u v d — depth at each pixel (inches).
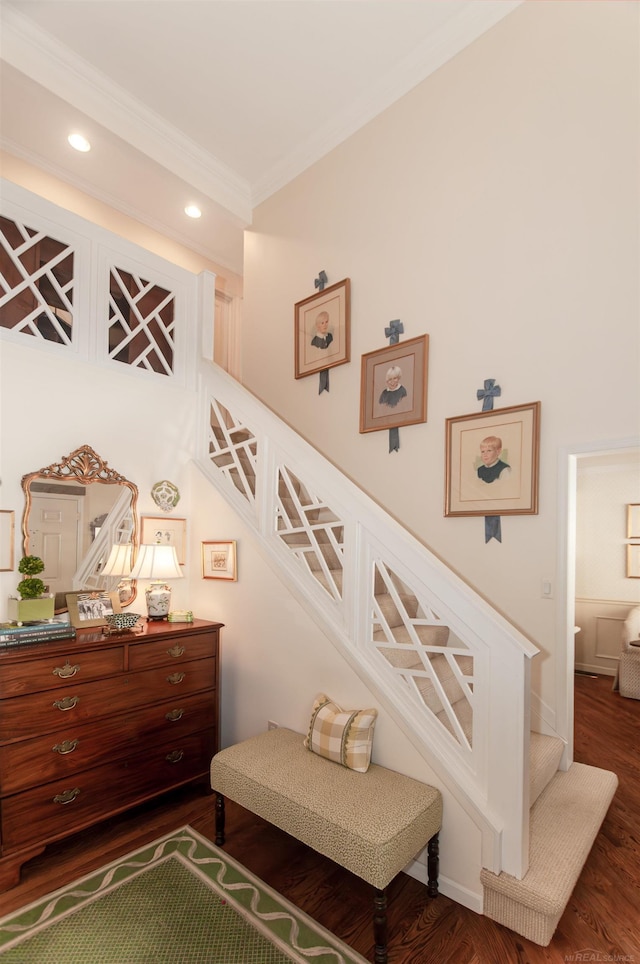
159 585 127.1
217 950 70.7
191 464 145.9
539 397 116.9
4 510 108.0
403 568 92.2
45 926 74.6
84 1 119.9
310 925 75.3
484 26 129.7
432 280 138.1
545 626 113.8
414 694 89.0
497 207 126.2
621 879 85.7
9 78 128.2
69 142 157.6
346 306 157.0
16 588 107.1
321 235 168.1
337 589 104.0
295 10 123.0
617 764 128.0
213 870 87.4
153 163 160.2
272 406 180.5
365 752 88.7
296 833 77.9
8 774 85.3
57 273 123.4
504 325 123.5
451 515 129.0
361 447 152.2
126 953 70.2
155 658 107.8
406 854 72.1
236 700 122.7
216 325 235.8
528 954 70.7
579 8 115.1
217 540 132.0
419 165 142.8
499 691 78.9
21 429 112.3
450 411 132.2
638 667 185.0
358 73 143.7
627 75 107.8
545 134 119.0
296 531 112.8
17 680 87.4
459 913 78.2
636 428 102.8
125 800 100.7
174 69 139.1
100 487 125.0
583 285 111.6
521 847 75.5
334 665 100.7
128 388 134.0
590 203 111.5
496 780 78.5
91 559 121.0
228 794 90.4
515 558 118.6
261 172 183.3
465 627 83.4
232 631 125.2
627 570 224.5
